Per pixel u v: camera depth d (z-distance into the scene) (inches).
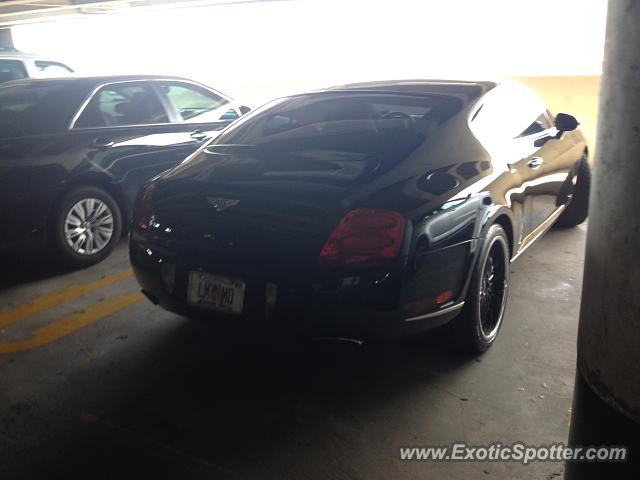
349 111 115.1
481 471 79.0
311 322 86.7
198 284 94.3
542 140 142.2
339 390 98.7
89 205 156.0
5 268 157.6
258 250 88.8
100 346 115.0
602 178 40.9
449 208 93.3
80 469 79.9
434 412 92.1
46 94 160.1
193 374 104.3
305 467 80.0
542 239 178.4
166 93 184.1
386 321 87.0
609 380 42.1
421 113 111.3
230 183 96.6
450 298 95.1
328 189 90.3
